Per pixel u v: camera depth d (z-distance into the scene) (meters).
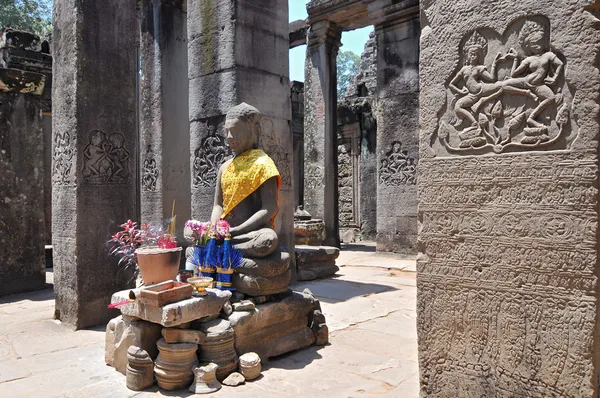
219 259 4.07
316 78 12.81
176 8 9.61
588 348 2.43
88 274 5.23
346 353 4.18
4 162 7.25
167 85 9.50
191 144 7.18
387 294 6.60
